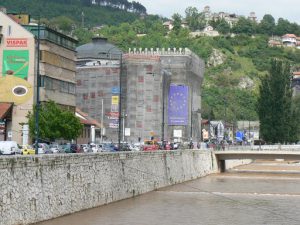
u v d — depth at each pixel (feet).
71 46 583.58
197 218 254.27
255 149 629.92
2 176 185.78
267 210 289.53
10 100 506.07
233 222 245.65
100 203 275.18
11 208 191.01
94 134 644.27
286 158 592.19
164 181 399.03
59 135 453.99
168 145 554.46
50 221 218.59
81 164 253.65
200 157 531.09
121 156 308.19
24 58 508.94
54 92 541.34
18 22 537.24
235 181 474.08
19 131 502.79
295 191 393.70
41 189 214.69
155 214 260.62
